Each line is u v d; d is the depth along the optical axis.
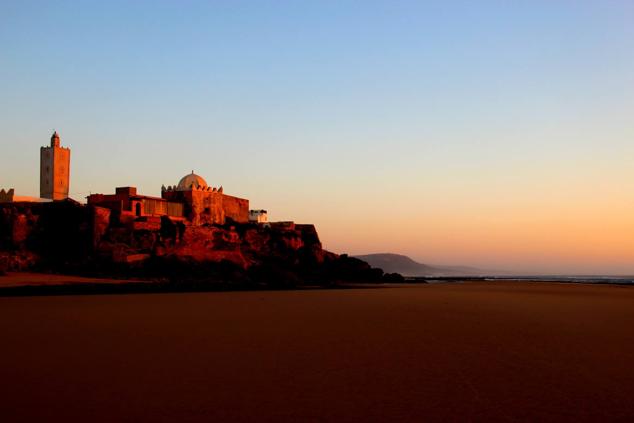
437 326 35.88
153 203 103.06
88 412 15.95
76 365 22.08
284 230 119.00
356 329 33.84
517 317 42.59
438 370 21.89
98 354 24.42
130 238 92.06
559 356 25.02
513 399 17.75
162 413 15.95
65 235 92.44
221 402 17.14
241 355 24.59
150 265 89.31
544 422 15.52
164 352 25.08
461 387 19.22
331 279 115.25
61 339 28.42
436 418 15.78
